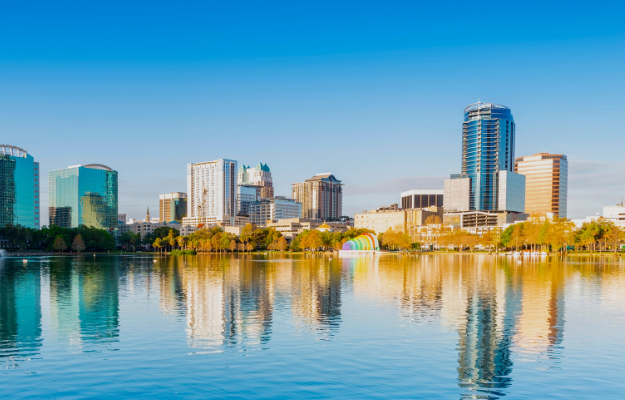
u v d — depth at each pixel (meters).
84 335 43.78
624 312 55.09
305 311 56.00
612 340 41.72
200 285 85.19
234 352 37.84
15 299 67.88
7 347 39.62
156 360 35.84
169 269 132.38
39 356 37.00
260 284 86.38
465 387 30.33
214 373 32.88
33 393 29.53
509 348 39.03
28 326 47.97
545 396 29.00
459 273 112.25
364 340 41.50
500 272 114.19
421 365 34.66
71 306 60.69
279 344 40.28
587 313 54.47
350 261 181.50
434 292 73.69
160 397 28.83
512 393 29.39
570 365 34.72
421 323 48.72
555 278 97.38
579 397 28.84
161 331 45.38
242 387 30.34
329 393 29.34
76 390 29.95
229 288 79.81
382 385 30.66
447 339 41.91
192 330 45.69
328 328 46.31
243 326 47.41
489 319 50.69
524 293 71.88
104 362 35.41
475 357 36.50
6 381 31.52
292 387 30.34
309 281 92.25
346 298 66.81
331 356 36.72
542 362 35.44
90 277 104.69
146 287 82.50
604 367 34.25
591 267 135.12
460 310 56.41
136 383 31.11
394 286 82.06
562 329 46.09
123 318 52.00
